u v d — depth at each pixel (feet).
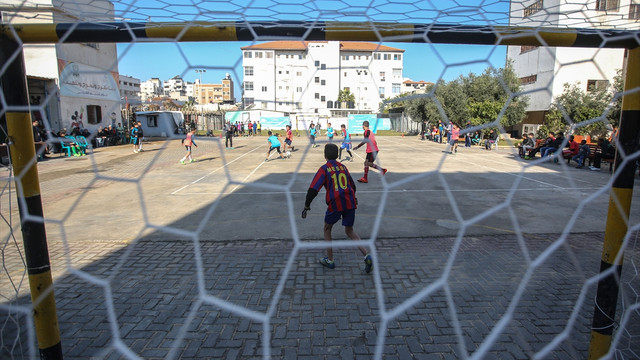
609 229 6.70
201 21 5.55
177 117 43.93
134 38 5.59
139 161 45.34
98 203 23.32
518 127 86.43
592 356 7.13
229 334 9.08
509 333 9.08
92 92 27.91
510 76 68.69
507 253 14.52
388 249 14.88
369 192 26.45
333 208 12.23
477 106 67.82
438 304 10.48
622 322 8.20
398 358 8.18
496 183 30.48
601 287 6.89
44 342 6.23
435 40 5.98
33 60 38.78
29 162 5.73
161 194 25.96
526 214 20.59
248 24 5.63
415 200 23.95
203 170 37.73
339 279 12.10
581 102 58.08
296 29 5.72
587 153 39.68
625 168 6.38
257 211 21.03
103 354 8.31
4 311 9.76
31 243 5.92
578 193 26.58
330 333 9.12
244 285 11.71
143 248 15.08
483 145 68.08
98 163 42.88
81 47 29.53
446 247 15.14
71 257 14.08
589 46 6.21
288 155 50.24
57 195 25.76
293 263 13.43
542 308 10.28
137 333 9.12
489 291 11.28
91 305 10.43
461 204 22.93
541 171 37.76
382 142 78.33
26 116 5.65
